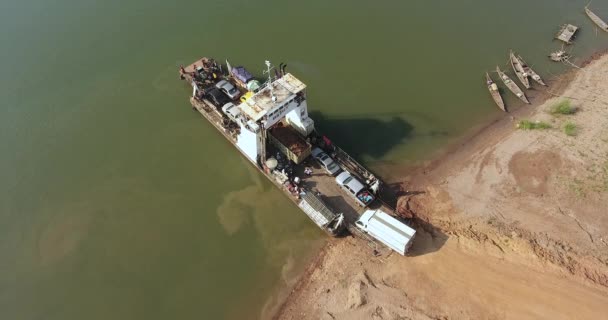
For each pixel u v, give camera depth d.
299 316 40.16
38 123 56.75
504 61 63.69
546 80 61.06
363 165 51.16
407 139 53.84
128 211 48.12
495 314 38.50
